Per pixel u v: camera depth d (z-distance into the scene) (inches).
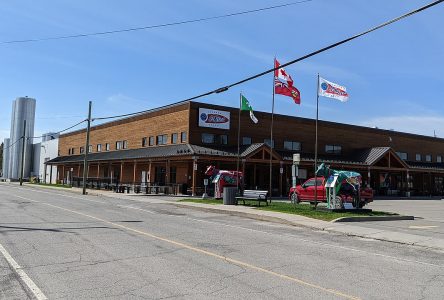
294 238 534.0
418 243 517.7
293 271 334.6
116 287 275.0
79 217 685.3
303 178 1867.6
